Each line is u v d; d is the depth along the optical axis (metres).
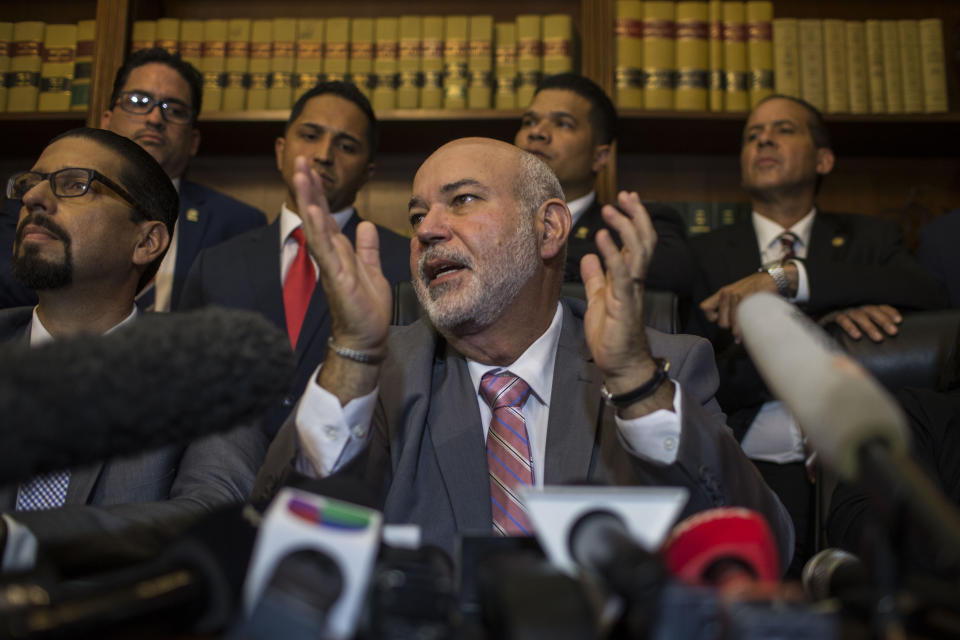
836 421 0.55
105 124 2.92
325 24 3.26
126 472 1.43
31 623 0.50
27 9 3.64
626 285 0.96
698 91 3.18
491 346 1.42
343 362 0.99
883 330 1.80
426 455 1.33
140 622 0.55
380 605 0.55
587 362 1.39
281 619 0.48
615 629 0.55
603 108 2.84
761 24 3.24
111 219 1.67
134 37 3.27
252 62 3.26
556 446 1.31
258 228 2.79
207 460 1.44
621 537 0.53
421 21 3.24
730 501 1.02
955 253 2.70
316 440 0.99
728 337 2.46
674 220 2.69
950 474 1.40
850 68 3.24
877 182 3.58
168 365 0.57
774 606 0.47
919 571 0.65
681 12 3.23
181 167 2.88
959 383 1.62
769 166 2.83
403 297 1.80
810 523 1.86
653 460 0.99
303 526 0.52
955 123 3.20
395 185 3.60
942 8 3.57
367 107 2.79
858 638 0.53
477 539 0.66
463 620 0.60
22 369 0.51
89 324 1.73
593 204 2.81
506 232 1.41
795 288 2.38
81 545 0.80
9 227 2.56
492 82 3.22
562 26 3.22
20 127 3.29
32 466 0.52
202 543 0.59
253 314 0.67
